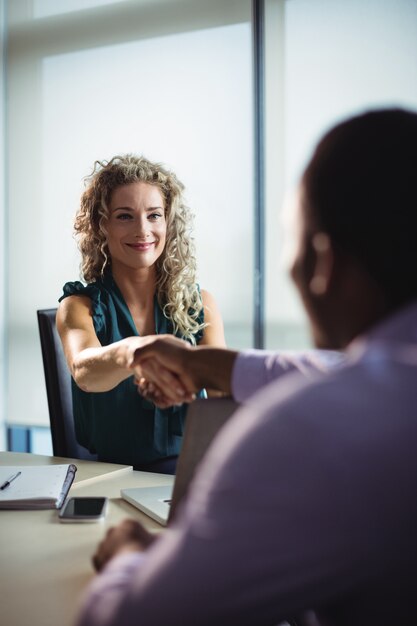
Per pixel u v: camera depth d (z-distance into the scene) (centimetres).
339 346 61
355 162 56
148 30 393
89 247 210
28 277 426
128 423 190
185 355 111
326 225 57
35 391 423
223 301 383
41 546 110
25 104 425
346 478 50
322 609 57
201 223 386
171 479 154
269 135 371
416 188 55
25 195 427
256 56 368
